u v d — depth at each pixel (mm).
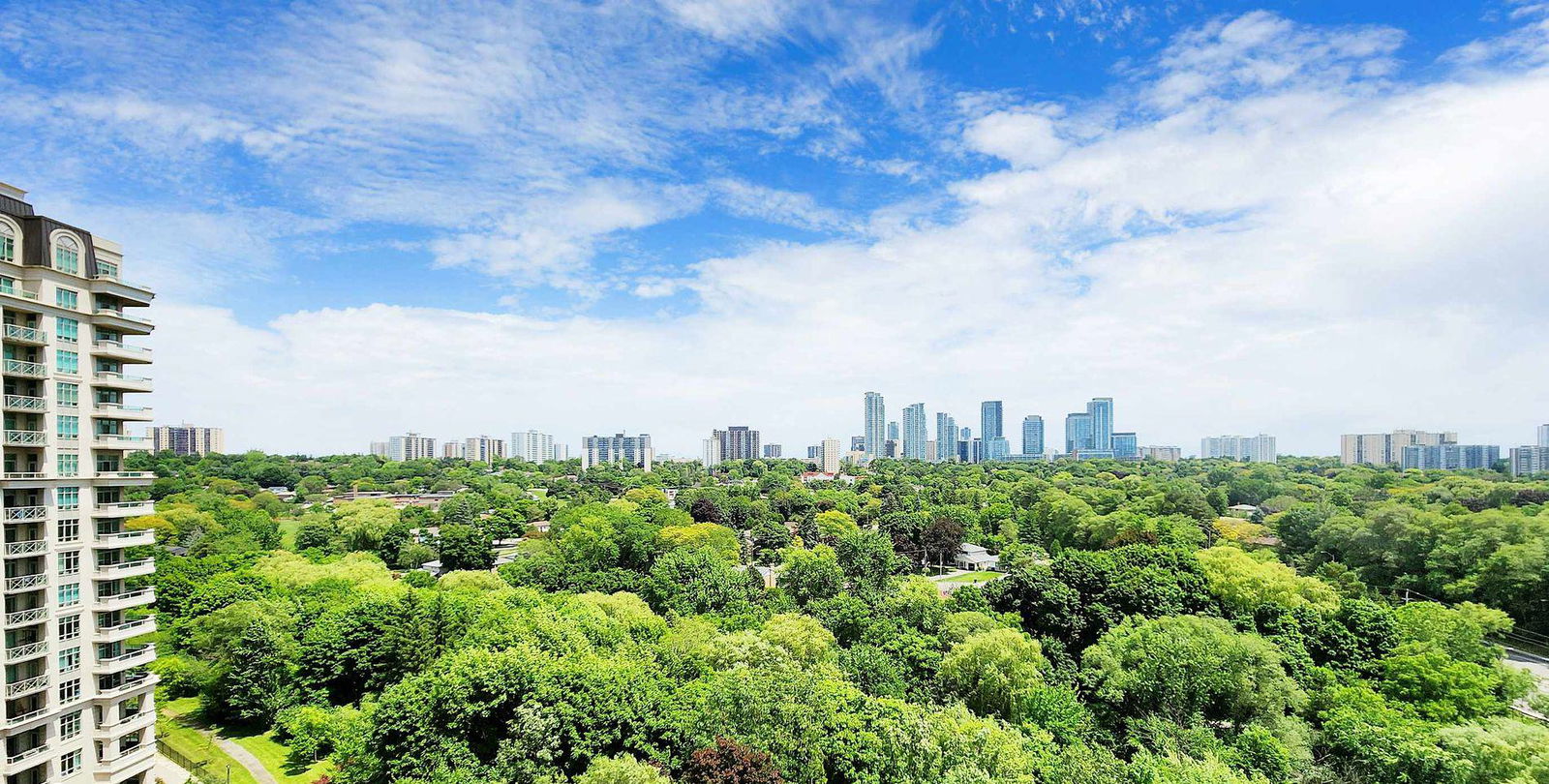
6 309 54812
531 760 56656
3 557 53812
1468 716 67188
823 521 198875
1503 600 103062
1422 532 117750
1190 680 70688
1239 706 70875
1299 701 69125
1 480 53906
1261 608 91438
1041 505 195000
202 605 97188
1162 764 56469
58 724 57062
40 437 56406
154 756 64375
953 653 79750
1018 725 70125
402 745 59656
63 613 57594
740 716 61688
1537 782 52250
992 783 52094
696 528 167500
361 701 76000
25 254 57219
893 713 62531
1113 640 80062
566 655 70062
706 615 104812
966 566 171500
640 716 61125
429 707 60719
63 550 57875
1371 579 122875
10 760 53812
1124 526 149375
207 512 174250
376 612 82188
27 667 55906
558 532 179125
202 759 70250
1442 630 80375
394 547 167750
